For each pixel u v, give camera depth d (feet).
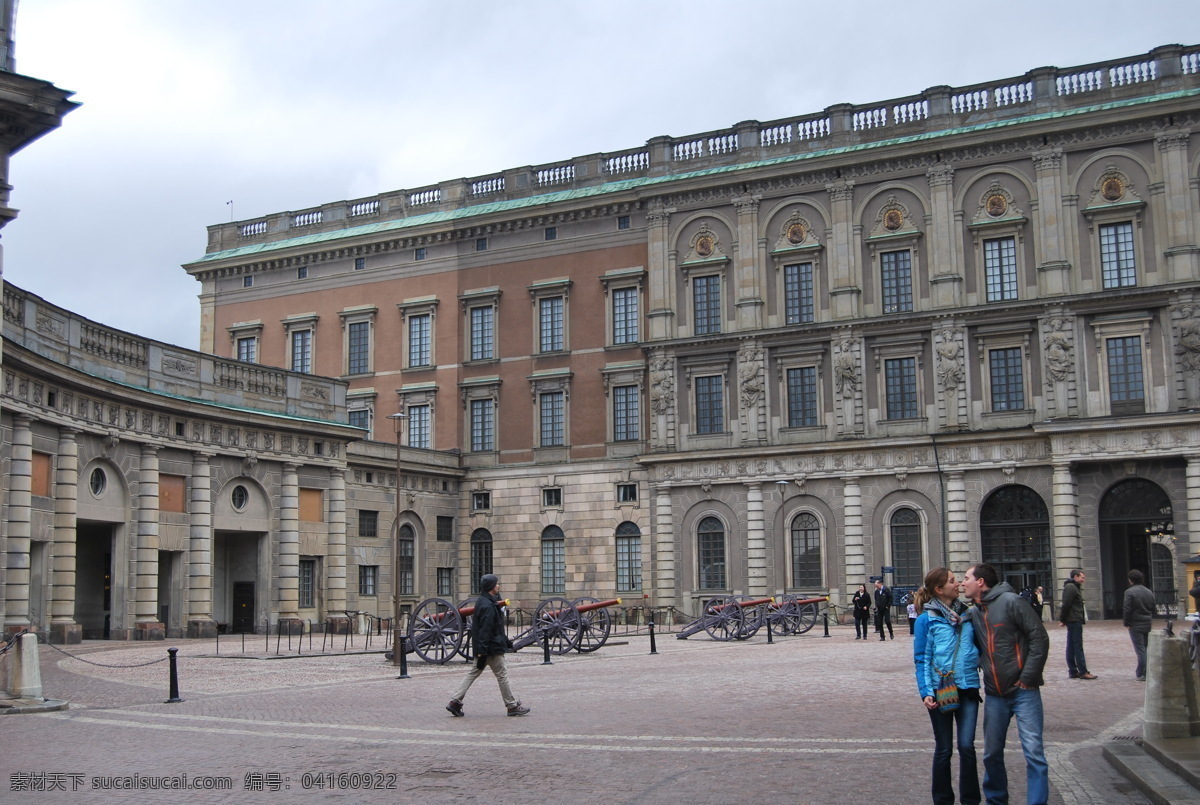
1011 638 41.39
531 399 238.27
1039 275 195.72
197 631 164.96
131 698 85.25
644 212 230.89
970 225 201.98
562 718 71.00
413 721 70.69
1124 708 71.97
